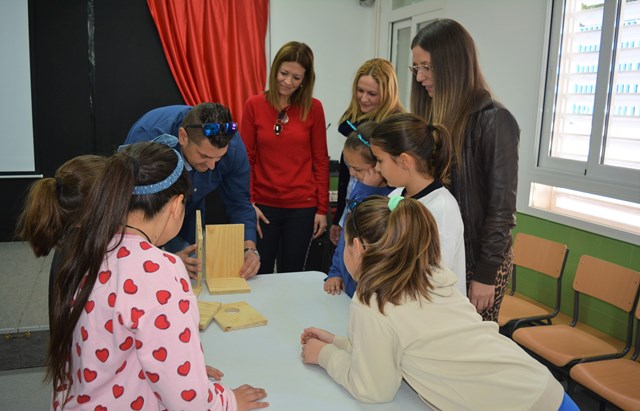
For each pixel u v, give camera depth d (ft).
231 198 7.00
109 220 2.95
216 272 5.89
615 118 8.46
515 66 10.27
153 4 13.51
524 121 10.16
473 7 11.28
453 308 3.75
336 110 15.81
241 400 3.48
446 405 3.58
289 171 8.61
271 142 8.49
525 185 10.22
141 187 3.06
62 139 13.89
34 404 7.28
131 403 3.02
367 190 6.10
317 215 9.11
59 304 3.00
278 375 3.95
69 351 3.04
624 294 7.32
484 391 3.55
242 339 4.53
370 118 7.48
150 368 2.83
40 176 13.88
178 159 3.29
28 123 13.52
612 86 8.46
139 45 13.88
